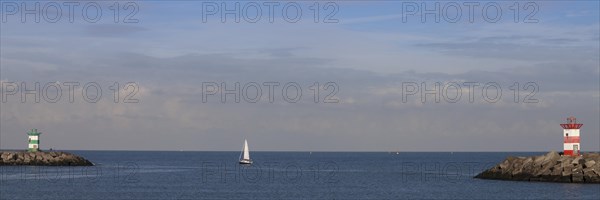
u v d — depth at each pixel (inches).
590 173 4030.5
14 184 4463.6
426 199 3619.6
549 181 4160.9
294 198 3727.9
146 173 6451.8
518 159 4576.8
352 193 4055.1
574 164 4106.8
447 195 3794.3
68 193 3909.9
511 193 3641.7
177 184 4788.4
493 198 3467.0
